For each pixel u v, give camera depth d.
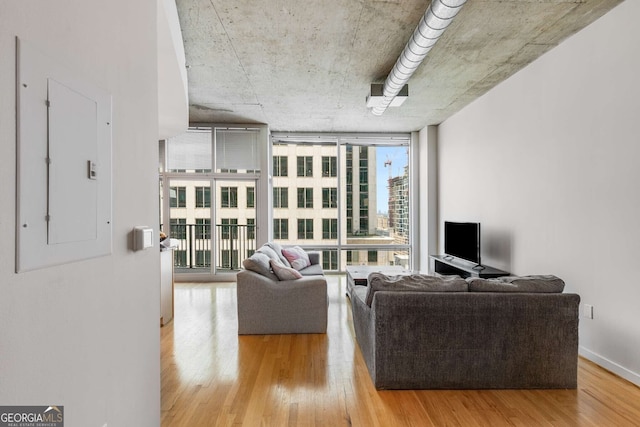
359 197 6.77
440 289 2.33
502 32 2.94
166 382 2.42
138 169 1.29
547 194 3.30
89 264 0.95
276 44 3.15
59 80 0.82
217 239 6.12
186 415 2.02
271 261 3.54
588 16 2.69
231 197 6.14
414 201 6.63
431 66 3.65
